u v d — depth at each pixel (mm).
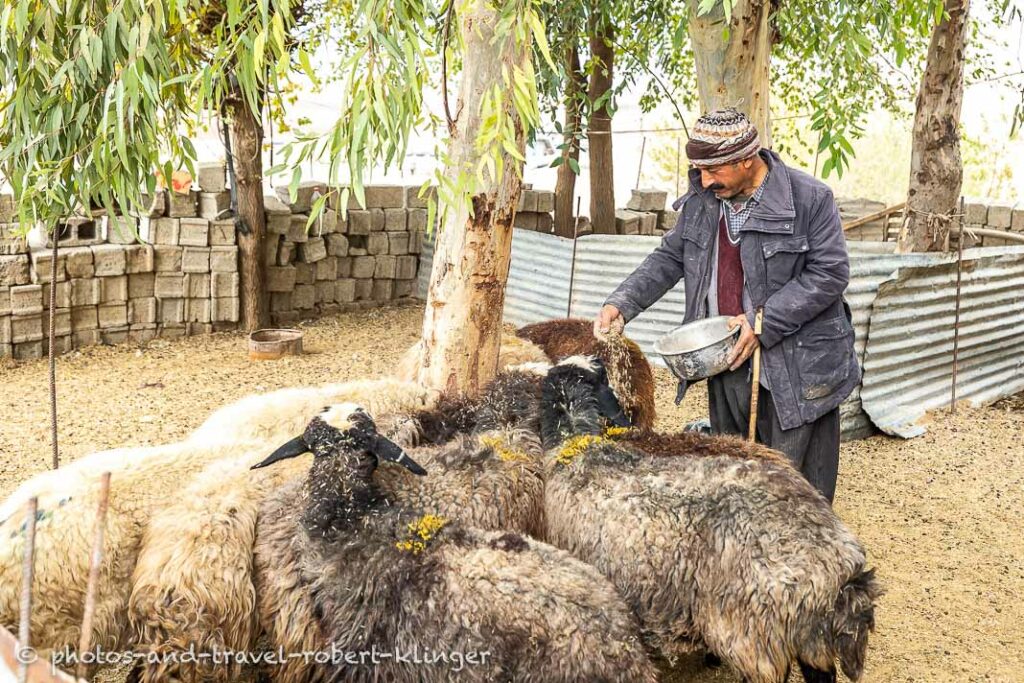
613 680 3238
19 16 4219
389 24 3941
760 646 3525
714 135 4320
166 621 3477
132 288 9539
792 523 3541
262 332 9562
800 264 4551
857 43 7070
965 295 8242
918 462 7098
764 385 4586
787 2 7727
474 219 4922
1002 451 7363
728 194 4504
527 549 3549
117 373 8617
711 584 3625
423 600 3418
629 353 5645
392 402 4875
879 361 7578
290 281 10609
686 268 4785
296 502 3816
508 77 4137
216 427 4633
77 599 3529
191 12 6996
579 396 4273
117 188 4855
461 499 4004
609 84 11172
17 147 4781
